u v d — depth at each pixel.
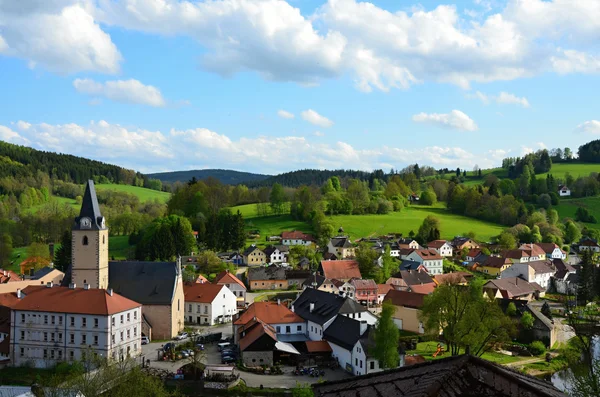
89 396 59.97
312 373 96.56
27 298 104.00
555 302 171.62
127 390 62.16
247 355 100.56
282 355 103.38
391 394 21.89
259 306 120.62
